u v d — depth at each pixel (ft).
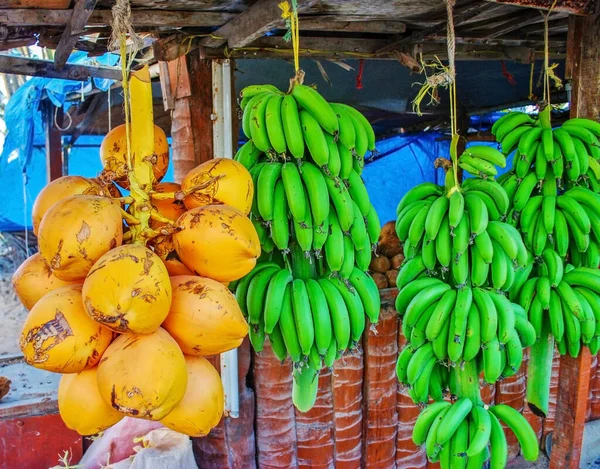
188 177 3.96
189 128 9.14
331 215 5.13
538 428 12.73
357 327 5.29
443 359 6.13
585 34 7.29
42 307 3.15
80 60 14.43
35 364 3.06
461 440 5.98
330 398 10.86
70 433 10.02
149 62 9.63
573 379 7.80
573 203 6.70
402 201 6.52
